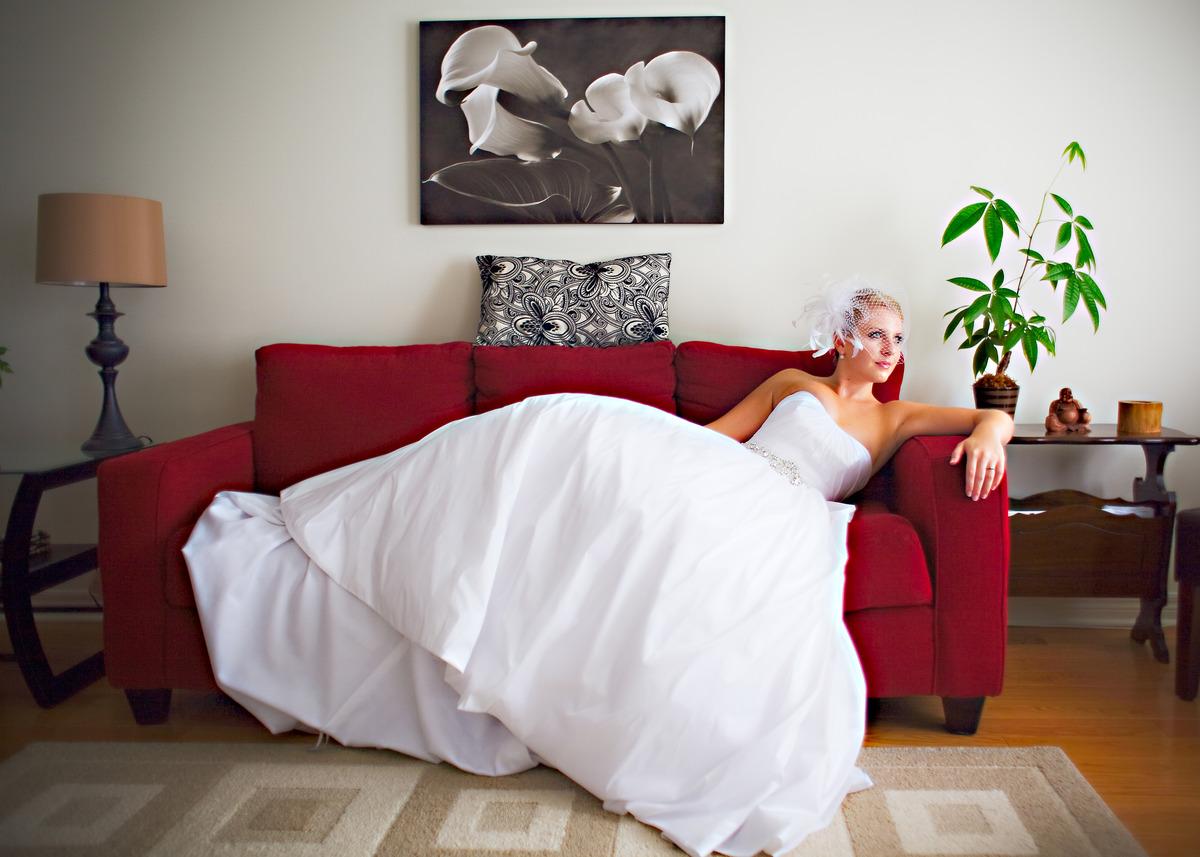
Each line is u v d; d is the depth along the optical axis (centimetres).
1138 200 279
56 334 301
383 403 256
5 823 167
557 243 292
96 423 303
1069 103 277
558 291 272
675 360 264
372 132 291
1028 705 224
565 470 186
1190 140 276
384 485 198
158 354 301
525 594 176
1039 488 288
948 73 279
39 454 256
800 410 227
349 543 194
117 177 295
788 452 221
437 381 259
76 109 293
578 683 166
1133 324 283
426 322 296
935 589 196
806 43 281
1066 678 242
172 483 206
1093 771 189
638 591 168
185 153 294
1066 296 252
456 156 288
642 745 160
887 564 193
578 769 168
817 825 158
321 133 292
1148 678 242
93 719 217
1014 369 287
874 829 164
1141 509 250
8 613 221
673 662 160
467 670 171
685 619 164
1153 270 280
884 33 279
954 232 253
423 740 187
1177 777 187
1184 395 284
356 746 195
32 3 290
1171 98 275
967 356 287
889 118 281
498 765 180
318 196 294
